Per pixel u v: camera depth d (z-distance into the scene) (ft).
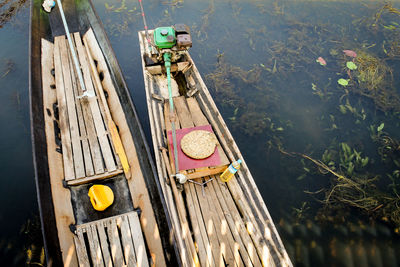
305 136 14.84
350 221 11.80
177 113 12.78
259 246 8.98
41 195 9.40
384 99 15.87
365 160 13.24
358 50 18.89
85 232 9.68
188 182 10.69
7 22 20.85
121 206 10.68
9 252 10.66
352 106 16.12
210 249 9.01
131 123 12.49
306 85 17.40
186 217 10.01
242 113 15.81
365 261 10.69
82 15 18.49
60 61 15.39
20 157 13.80
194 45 20.08
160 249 9.19
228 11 23.18
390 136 14.56
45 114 12.61
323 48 19.67
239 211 10.03
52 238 8.72
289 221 11.87
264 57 19.22
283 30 21.35
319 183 13.06
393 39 19.74
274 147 14.38
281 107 16.21
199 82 13.70
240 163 10.64
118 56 19.19
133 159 11.64
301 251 10.98
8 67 17.62
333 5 23.66
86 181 10.98
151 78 14.26
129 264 8.95
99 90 13.82
